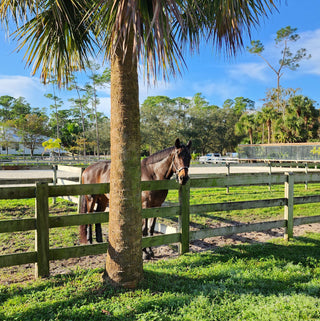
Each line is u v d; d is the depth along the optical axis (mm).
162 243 4160
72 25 4004
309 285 3244
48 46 4152
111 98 3150
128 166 3080
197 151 61438
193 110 58250
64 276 3430
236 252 4492
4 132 48469
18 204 7973
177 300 2861
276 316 2557
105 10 2715
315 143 26219
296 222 5320
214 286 3205
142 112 54656
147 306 2723
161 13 2332
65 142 61844
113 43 2559
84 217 3592
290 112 35656
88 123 75375
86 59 4414
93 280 3275
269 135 38156
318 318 2582
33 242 5004
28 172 18219
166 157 4312
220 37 3252
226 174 11156
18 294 2990
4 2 3467
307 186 12891
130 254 3117
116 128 3080
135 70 3102
